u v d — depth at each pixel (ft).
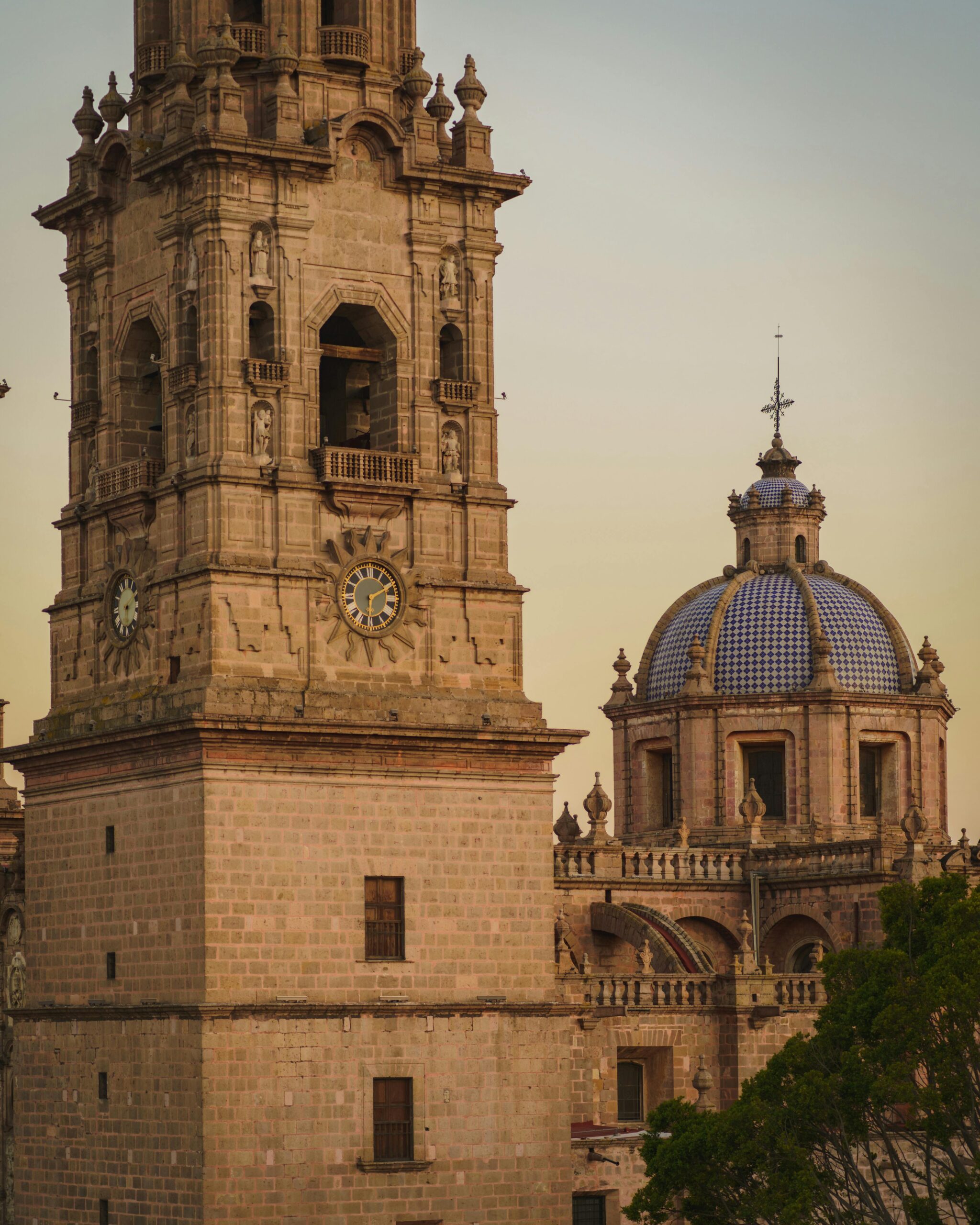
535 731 378.32
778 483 525.75
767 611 505.25
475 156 388.78
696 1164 336.29
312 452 371.56
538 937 378.94
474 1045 371.35
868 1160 373.40
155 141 381.60
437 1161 366.63
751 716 497.05
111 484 384.47
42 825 390.63
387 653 373.81
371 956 366.63
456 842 373.81
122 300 387.96
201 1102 351.25
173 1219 355.97
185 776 360.07
